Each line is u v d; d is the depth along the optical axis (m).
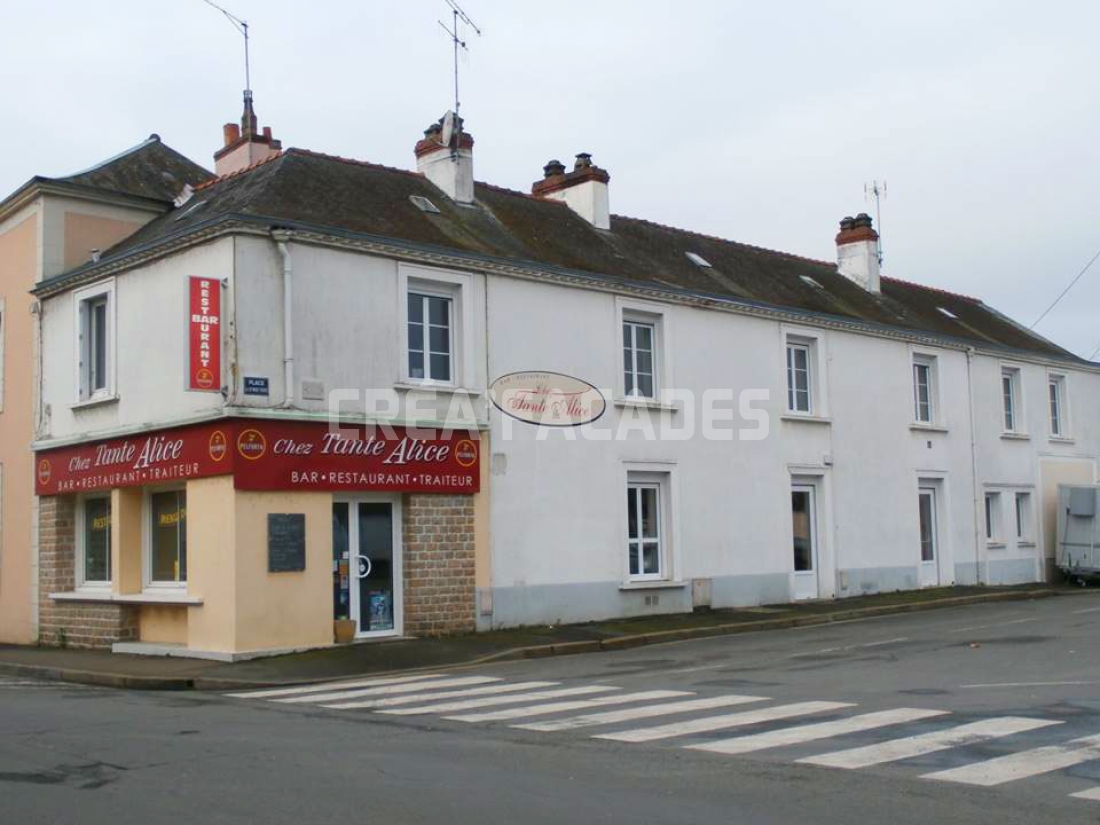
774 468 23.30
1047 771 7.75
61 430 19.36
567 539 19.44
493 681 13.59
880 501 25.78
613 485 20.27
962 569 27.95
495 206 21.67
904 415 26.83
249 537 15.70
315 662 15.27
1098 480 33.59
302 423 16.30
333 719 10.69
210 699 12.59
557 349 19.64
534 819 6.65
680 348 21.73
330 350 16.69
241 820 6.70
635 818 6.66
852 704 10.76
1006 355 30.30
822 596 24.12
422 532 17.62
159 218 21.05
